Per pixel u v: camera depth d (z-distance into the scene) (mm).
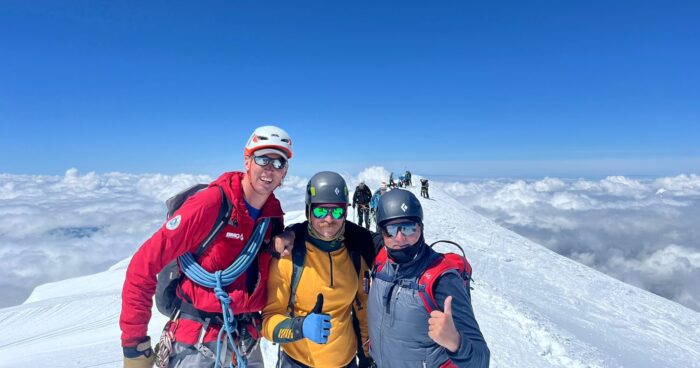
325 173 3176
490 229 26062
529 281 15977
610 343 10641
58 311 19891
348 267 3311
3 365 6805
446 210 31844
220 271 2801
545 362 6789
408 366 2764
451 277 2682
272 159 2873
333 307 3207
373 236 3449
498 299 9664
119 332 9117
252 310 3027
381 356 2914
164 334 2908
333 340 3219
